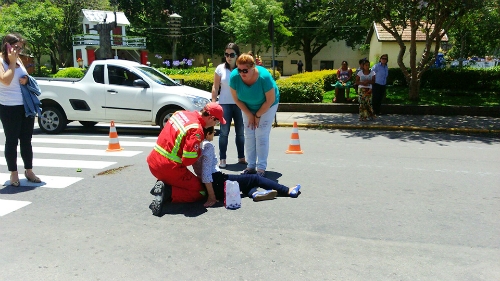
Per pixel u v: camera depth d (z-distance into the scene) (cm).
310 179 631
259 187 547
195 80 1630
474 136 1064
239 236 423
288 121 1254
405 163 745
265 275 347
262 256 380
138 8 4838
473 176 658
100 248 396
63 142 920
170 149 476
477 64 3231
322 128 1186
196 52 4956
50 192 564
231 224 453
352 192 568
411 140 996
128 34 4672
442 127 1140
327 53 4909
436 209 504
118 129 1130
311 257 379
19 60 561
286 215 480
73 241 411
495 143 964
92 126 1168
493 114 1323
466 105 1392
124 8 4822
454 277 346
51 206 510
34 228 443
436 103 1450
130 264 365
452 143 959
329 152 841
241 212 489
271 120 618
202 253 386
